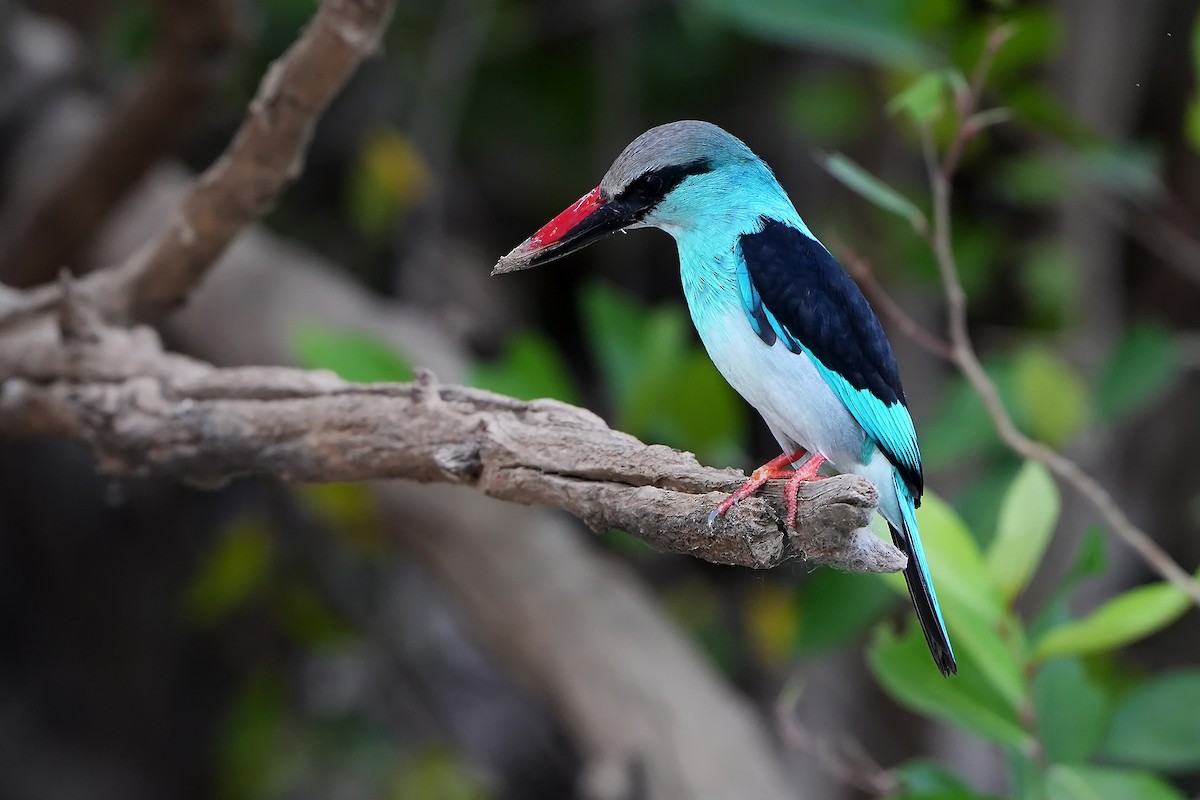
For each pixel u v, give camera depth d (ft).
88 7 42.78
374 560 41.65
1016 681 20.93
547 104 43.93
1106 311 41.04
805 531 16.01
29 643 46.68
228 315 36.88
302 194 44.80
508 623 32.99
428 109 40.91
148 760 47.34
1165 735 23.44
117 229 39.24
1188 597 20.61
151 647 46.09
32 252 36.24
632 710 30.89
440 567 33.99
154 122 32.53
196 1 29.22
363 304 38.24
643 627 32.96
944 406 33.22
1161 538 43.55
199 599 39.29
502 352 43.65
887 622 23.94
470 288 43.70
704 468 17.48
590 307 32.12
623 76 42.27
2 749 45.85
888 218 39.40
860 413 20.13
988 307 43.55
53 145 39.63
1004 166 40.34
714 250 20.40
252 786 41.29
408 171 38.45
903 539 20.39
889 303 25.43
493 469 18.74
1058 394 31.65
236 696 46.16
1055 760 22.07
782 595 38.17
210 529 44.65
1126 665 39.96
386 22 20.53
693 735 30.35
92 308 24.95
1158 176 41.68
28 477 44.60
